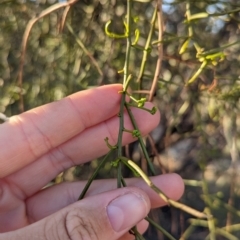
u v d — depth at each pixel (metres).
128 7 0.13
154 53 0.22
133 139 0.15
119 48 0.22
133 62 0.22
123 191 0.11
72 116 0.14
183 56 0.21
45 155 0.15
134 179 0.14
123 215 0.11
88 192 0.15
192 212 0.09
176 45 0.22
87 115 0.14
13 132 0.14
